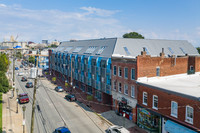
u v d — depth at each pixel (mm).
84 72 42156
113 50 35250
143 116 24969
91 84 39281
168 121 20750
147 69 26625
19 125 25281
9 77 65125
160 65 28094
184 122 19000
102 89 34969
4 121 26453
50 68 73000
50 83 55938
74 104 35438
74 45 58875
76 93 43812
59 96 41188
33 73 16250
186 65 31797
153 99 23172
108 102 36250
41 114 29734
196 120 17594
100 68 35125
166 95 21016
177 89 20969
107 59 32625
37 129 24109
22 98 35281
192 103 17859
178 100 19500
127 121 27250
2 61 50156
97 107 33750
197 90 20422
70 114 29906
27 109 32125
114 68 31281
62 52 60438
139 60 25688
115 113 30688
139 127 25078
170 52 42031
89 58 39406
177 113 19750
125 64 28078
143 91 24703
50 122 26531
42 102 36344
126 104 28156
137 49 38188
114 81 31438
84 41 54281
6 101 36562
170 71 29641
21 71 78250
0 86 32281
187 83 24922
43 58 75250
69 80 54656
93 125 25562
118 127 22266
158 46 42188
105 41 42125
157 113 22375
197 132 17516
